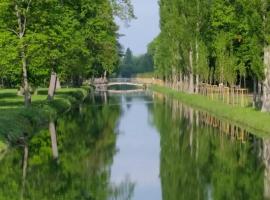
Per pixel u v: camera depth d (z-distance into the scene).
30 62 53.78
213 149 39.16
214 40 74.25
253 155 36.12
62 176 30.61
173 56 103.06
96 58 99.31
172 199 25.66
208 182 29.03
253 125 48.03
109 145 41.50
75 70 76.25
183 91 104.50
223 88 67.62
